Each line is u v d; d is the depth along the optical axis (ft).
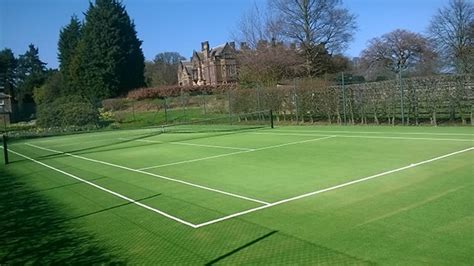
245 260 17.93
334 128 78.79
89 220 26.32
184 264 18.02
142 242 21.36
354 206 24.82
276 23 161.27
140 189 34.60
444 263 16.06
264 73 147.02
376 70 204.64
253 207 26.50
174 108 155.33
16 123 163.02
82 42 214.07
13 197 35.32
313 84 94.27
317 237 20.08
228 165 43.91
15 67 334.03
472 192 25.81
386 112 77.20
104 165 50.31
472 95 63.72
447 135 54.95
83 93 205.87
